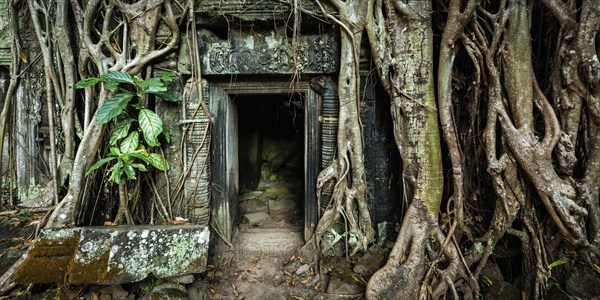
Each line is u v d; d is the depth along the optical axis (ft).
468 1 10.23
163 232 9.62
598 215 9.98
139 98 11.06
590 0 9.80
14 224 11.84
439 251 10.59
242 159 19.85
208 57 11.78
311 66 11.78
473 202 11.67
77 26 12.19
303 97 13.76
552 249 10.41
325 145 12.17
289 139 22.50
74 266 8.70
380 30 11.14
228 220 13.02
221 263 12.12
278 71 11.85
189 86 11.82
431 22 11.01
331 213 12.03
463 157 11.36
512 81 10.33
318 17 11.33
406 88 11.00
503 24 10.32
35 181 13.78
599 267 9.73
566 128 10.18
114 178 10.30
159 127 10.58
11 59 13.33
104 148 11.80
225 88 12.57
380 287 9.82
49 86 12.43
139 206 12.11
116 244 9.20
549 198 9.93
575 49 9.98
